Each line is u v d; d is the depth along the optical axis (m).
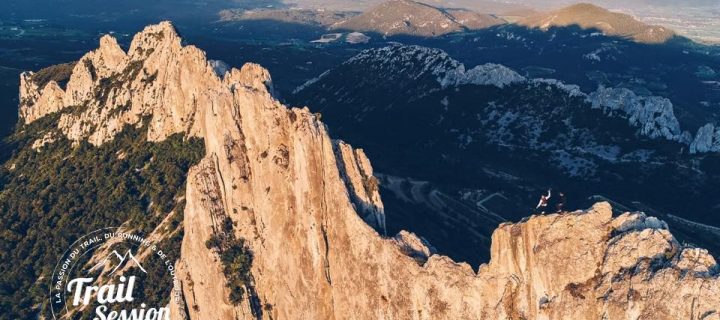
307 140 125.69
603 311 86.88
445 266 104.06
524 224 97.69
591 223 92.31
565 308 90.38
